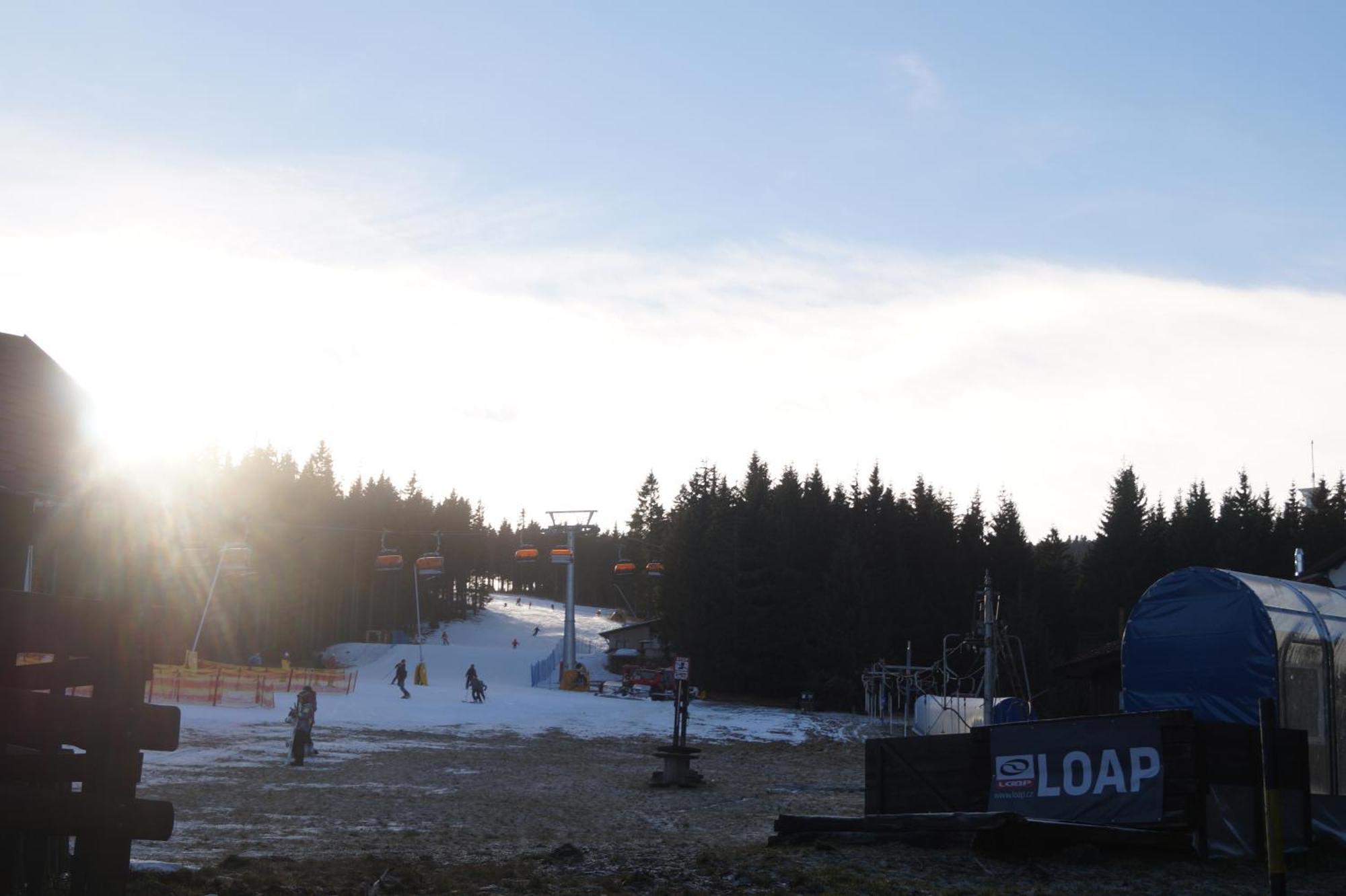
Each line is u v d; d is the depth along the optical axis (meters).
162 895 10.14
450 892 11.28
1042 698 67.06
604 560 192.50
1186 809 14.52
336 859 13.77
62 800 6.82
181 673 50.00
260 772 26.52
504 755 34.91
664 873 12.73
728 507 89.81
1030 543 101.62
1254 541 95.56
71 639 7.15
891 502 97.38
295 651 96.81
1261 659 17.73
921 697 51.22
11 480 11.49
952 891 11.94
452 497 170.62
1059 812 15.54
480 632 129.25
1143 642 19.48
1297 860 15.19
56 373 13.75
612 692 70.12
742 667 83.31
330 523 117.56
